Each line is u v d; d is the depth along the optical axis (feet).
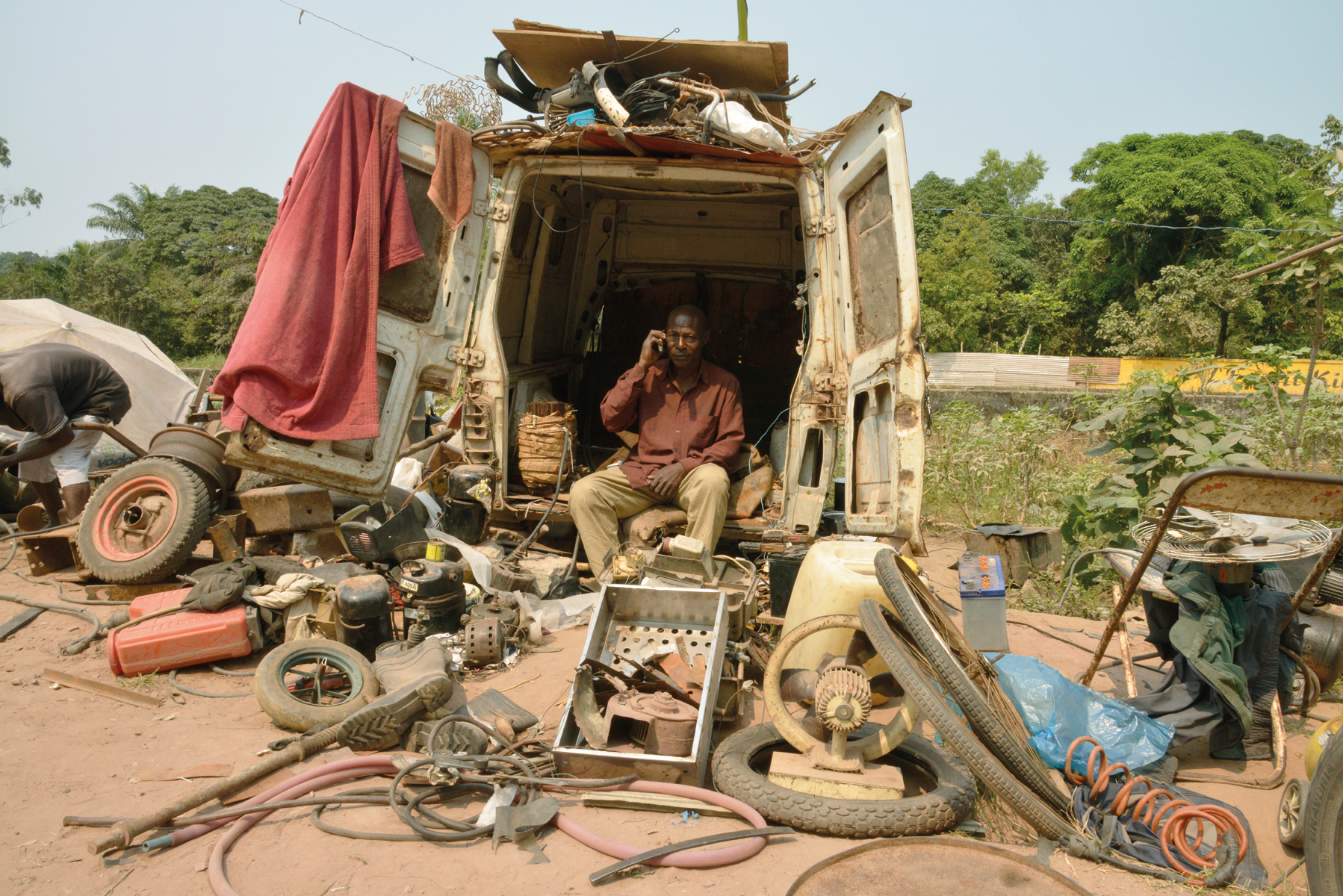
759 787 9.16
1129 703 11.82
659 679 10.27
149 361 30.27
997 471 27.63
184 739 10.87
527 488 19.25
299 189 15.07
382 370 16.06
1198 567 11.41
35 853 8.32
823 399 16.78
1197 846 8.75
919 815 8.82
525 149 17.35
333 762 9.89
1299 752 11.78
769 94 18.86
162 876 7.97
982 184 160.15
